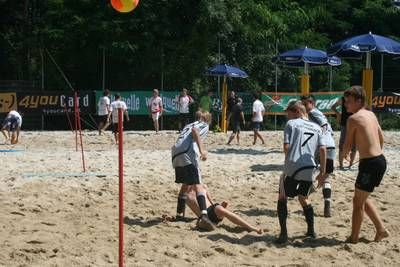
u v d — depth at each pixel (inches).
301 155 307.0
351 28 1515.7
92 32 1240.8
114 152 712.4
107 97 995.3
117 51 1219.9
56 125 1190.9
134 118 1200.8
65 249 288.0
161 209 395.5
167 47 1258.6
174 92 1160.8
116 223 350.0
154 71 1250.6
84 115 1184.8
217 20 1248.8
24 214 370.0
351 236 308.3
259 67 1355.8
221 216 339.3
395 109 1146.7
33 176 503.2
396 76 1441.9
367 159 298.4
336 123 1226.6
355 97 304.2
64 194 436.1
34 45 1273.4
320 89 1405.0
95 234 320.2
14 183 471.2
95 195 436.5
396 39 1483.8
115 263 267.3
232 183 492.7
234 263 271.7
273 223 357.1
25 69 1301.7
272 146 840.3
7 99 1107.3
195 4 1259.2
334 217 374.0
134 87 1272.1
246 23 1353.3
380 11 1508.4
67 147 794.2
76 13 1262.3
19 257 274.7
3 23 1339.8
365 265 271.6
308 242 312.3
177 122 1200.8
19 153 690.8
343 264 271.6
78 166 573.6
